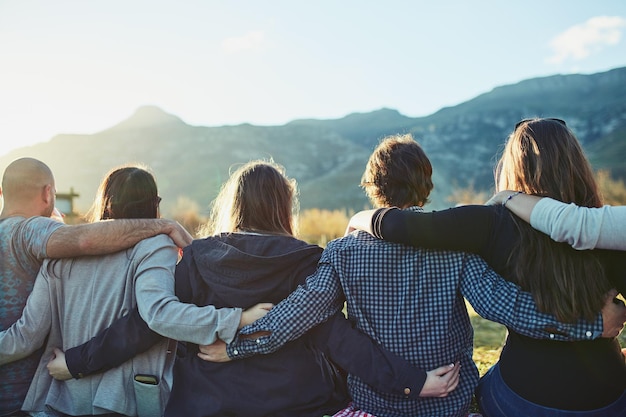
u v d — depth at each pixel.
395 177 2.55
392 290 2.36
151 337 2.50
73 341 2.58
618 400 2.15
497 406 2.29
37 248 2.58
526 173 2.31
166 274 2.58
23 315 2.57
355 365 2.33
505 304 2.17
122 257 2.63
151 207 2.84
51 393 2.58
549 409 2.14
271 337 2.34
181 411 2.44
